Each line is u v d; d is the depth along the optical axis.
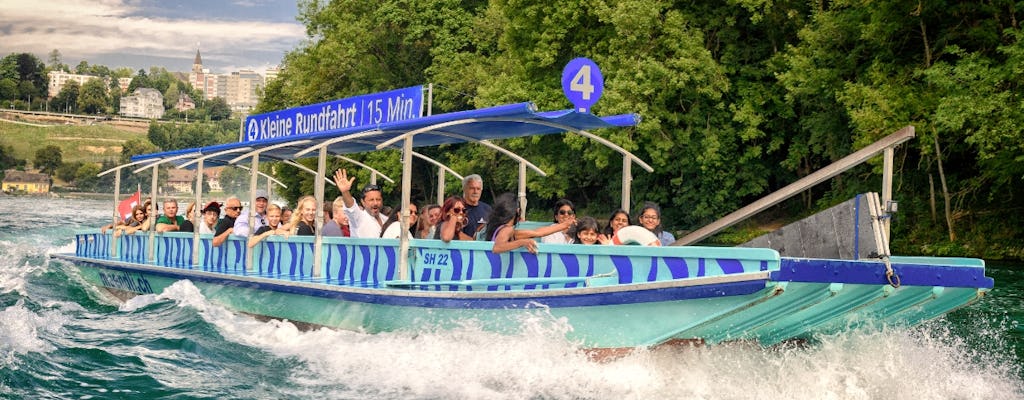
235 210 12.52
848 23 28.52
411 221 10.70
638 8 30.48
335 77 46.88
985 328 12.41
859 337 8.23
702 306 7.29
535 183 36.84
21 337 9.88
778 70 32.06
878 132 26.11
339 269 10.20
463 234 9.41
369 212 10.77
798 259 6.87
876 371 8.17
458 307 8.59
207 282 11.77
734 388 7.89
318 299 9.99
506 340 8.38
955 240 27.12
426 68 46.06
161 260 13.72
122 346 9.73
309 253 10.56
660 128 31.95
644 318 7.64
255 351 9.57
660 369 7.91
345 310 9.73
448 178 40.16
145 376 8.50
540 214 41.91
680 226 37.19
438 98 41.59
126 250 14.98
